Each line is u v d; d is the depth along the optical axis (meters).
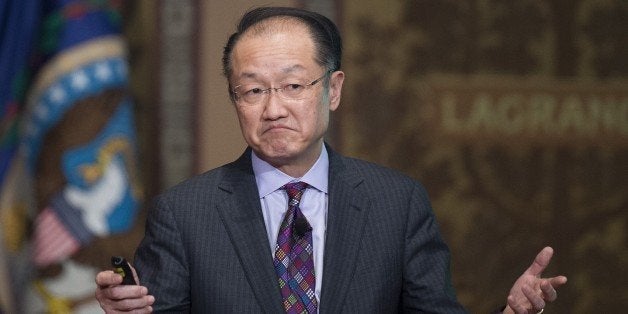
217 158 14.54
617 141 16.27
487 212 16.00
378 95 15.44
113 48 10.95
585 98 16.14
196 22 14.40
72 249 10.67
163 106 14.37
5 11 10.53
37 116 10.68
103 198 10.78
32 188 10.71
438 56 15.65
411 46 15.52
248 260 5.53
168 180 14.42
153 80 14.36
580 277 16.34
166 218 5.68
